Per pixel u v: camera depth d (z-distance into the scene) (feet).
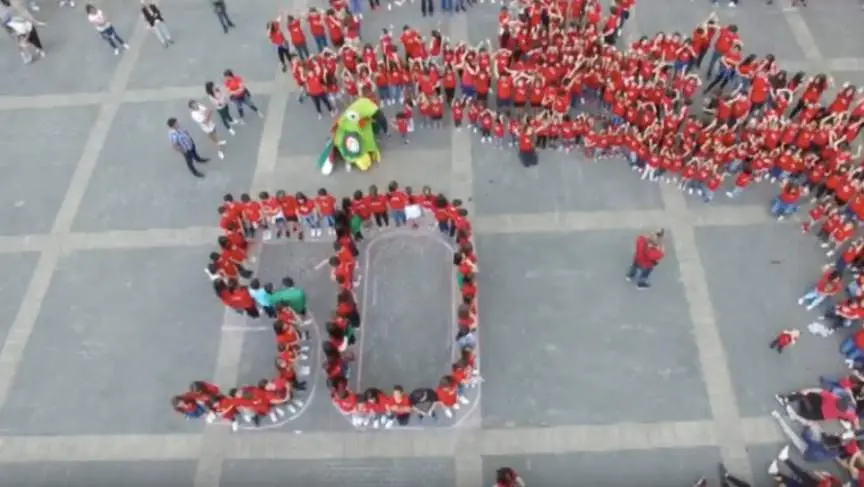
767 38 85.30
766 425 56.13
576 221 69.67
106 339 64.85
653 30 87.40
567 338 61.87
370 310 64.69
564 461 55.52
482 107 75.56
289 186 74.90
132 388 61.67
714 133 68.39
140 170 78.07
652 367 59.77
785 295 63.31
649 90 70.49
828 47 83.66
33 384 62.54
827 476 51.83
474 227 69.92
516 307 64.08
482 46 78.07
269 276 67.36
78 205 75.31
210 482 56.34
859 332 57.00
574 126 72.02
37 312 67.10
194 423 59.31
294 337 59.31
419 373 60.54
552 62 75.51
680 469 54.65
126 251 70.95
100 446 58.59
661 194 71.20
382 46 78.13
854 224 64.28
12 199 76.38
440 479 55.31
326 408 59.11
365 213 67.46
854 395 55.88
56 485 56.85
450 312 63.98
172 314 66.03
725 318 62.23
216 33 92.99
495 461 55.83
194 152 74.43
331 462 56.59
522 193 72.33
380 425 58.08
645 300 63.72
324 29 85.10
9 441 59.31
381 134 78.28
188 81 87.15
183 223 72.79
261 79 86.28
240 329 64.49
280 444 57.67
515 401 58.59
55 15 97.19
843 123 66.49
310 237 69.77
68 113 84.74
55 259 70.90
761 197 70.03
